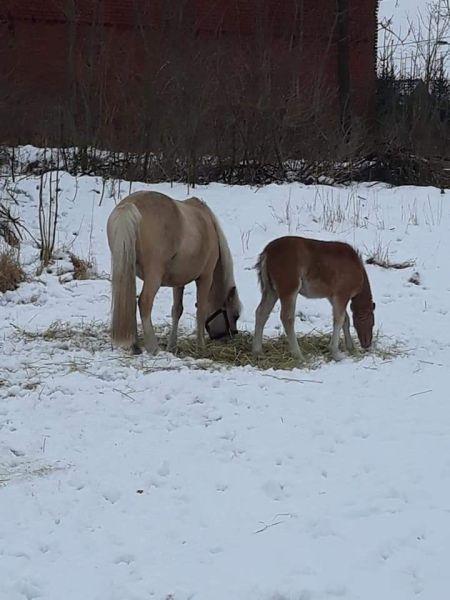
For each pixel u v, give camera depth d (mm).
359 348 11242
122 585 6227
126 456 8000
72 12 20266
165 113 19125
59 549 6762
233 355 10820
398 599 6016
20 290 13297
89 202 16969
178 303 11000
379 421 8734
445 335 12031
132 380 9648
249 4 24750
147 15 22109
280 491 7473
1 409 8891
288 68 20641
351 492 7445
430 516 7086
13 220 15242
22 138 20266
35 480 7609
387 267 15195
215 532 6934
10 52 22406
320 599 6016
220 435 8406
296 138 20281
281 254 10539
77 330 11578
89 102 19516
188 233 10492
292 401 9203
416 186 19969
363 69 26328
